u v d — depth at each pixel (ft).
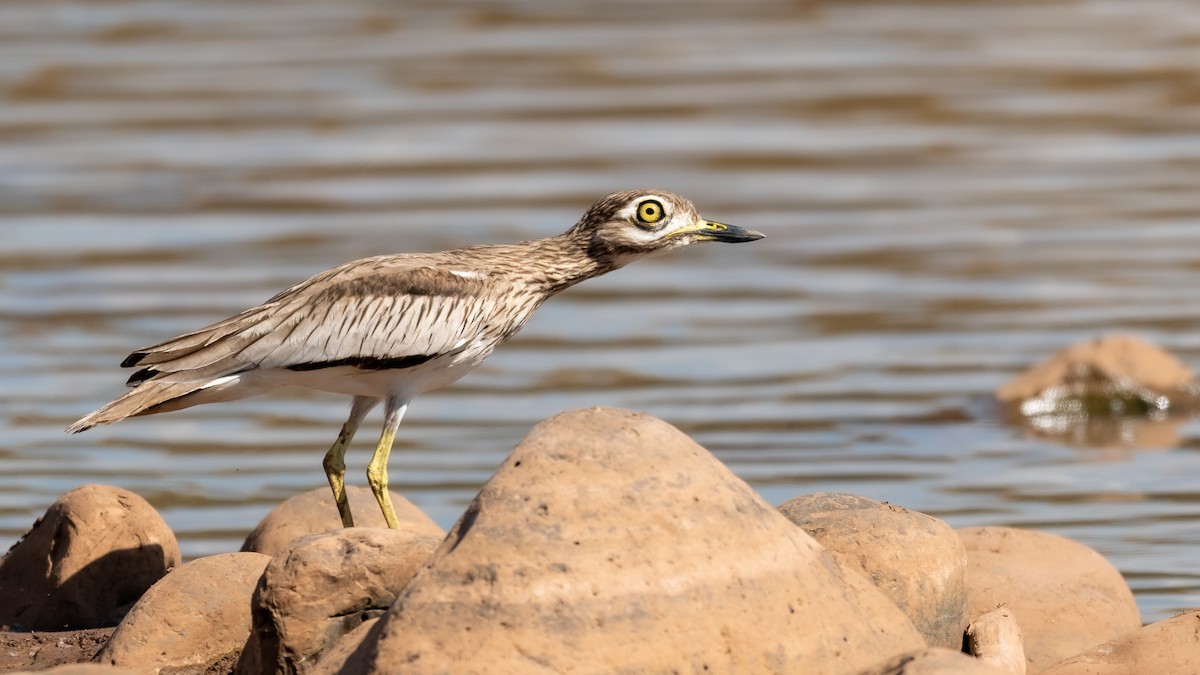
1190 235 71.92
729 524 26.48
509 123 86.69
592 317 64.95
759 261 70.69
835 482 48.57
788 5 106.32
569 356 60.44
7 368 57.62
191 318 62.44
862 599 27.86
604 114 87.86
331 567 28.66
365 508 37.27
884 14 104.17
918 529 31.68
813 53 97.14
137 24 101.30
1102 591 35.29
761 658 25.68
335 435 53.21
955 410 55.67
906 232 73.00
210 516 45.55
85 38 98.84
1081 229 72.79
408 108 88.53
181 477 48.93
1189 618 31.04
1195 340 61.57
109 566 35.86
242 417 55.16
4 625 35.45
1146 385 57.26
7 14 102.78
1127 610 35.27
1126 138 84.48
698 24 102.42
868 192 77.77
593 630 24.97
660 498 26.27
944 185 78.64
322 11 104.47
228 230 72.79
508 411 54.95
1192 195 76.84
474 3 106.11
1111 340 58.54
